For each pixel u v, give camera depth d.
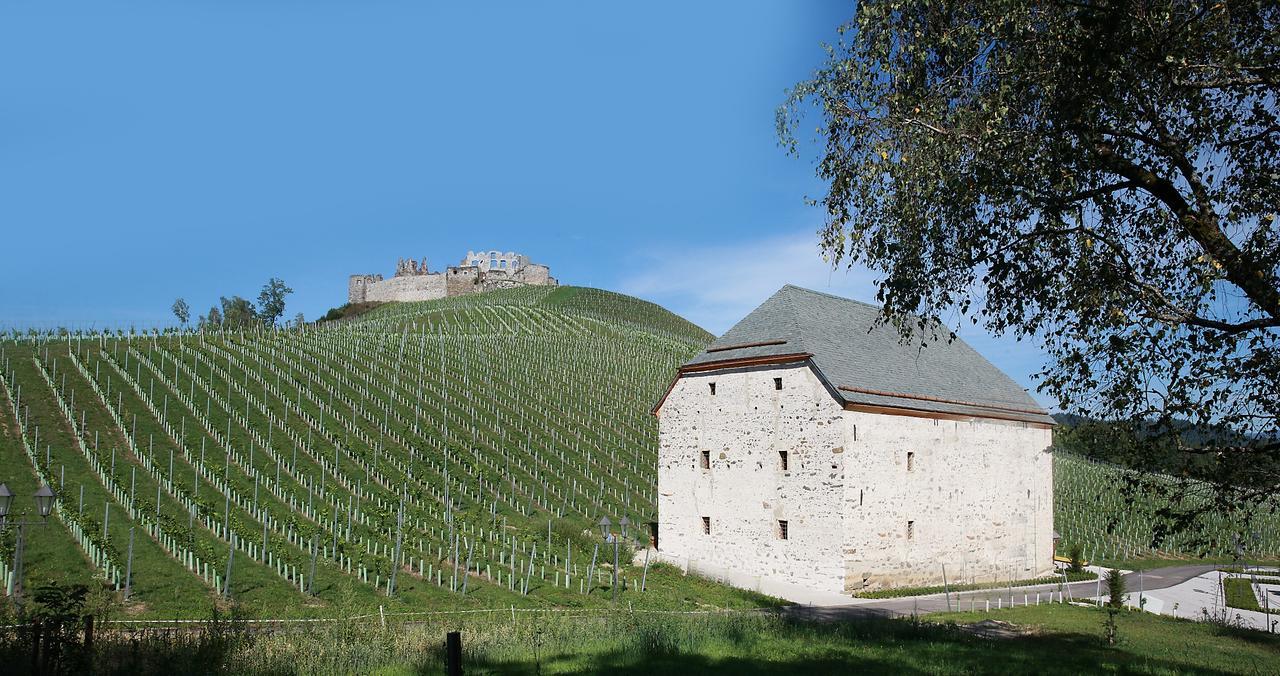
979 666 13.82
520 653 13.77
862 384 30.50
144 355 49.91
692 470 33.97
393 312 122.06
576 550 33.34
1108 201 9.98
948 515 32.84
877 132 10.37
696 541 33.44
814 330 31.88
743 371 32.53
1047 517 38.41
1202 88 9.00
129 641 13.84
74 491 29.44
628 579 29.12
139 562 23.33
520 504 39.72
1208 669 14.69
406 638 14.63
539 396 59.97
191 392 43.16
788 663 13.66
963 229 9.94
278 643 13.62
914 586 30.92
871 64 10.25
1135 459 9.65
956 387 35.12
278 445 39.62
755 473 31.62
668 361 80.81
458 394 55.84
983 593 30.67
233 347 56.47
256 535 27.22
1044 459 38.62
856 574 28.80
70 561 22.81
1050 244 9.93
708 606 25.11
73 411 38.34
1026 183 9.22
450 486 39.34
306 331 71.25
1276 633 22.27
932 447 32.53
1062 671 13.58
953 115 9.50
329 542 27.66
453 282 145.25
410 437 45.12
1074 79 8.84
